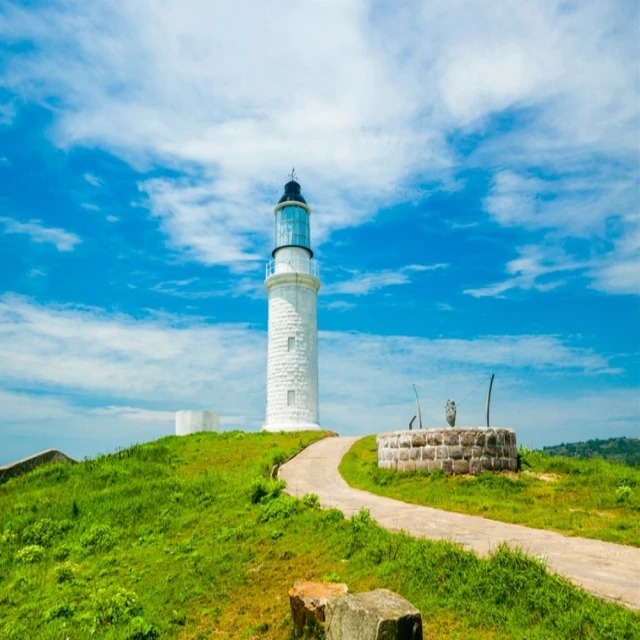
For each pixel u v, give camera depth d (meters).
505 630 7.05
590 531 12.09
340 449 28.39
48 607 11.38
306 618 8.27
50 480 23.19
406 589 8.57
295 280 41.88
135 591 11.70
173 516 17.06
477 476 18.45
